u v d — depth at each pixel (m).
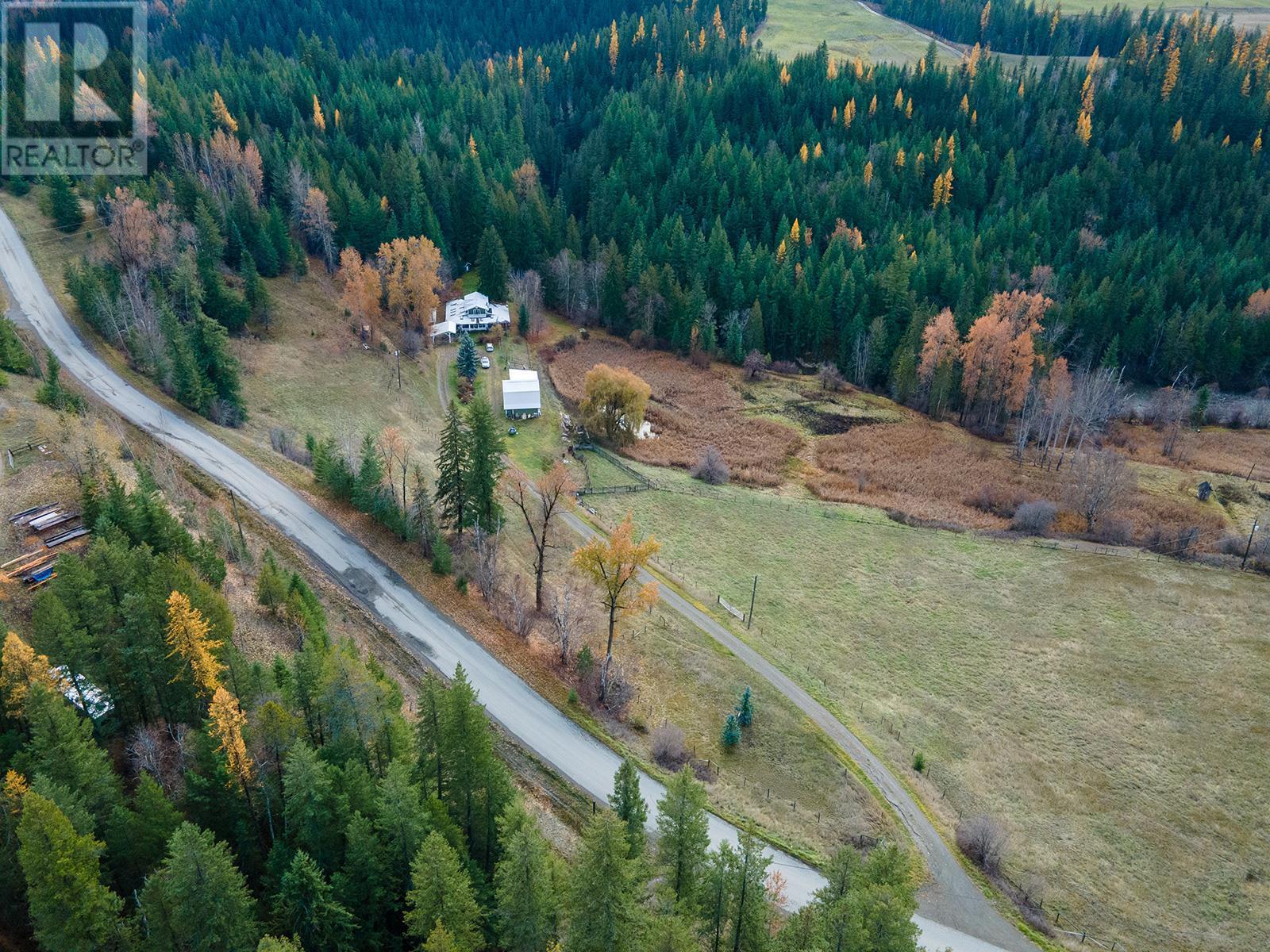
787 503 96.75
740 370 131.12
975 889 51.47
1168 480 104.94
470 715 42.94
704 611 76.38
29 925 36.91
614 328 141.12
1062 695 69.00
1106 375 118.31
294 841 41.09
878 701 67.38
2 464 66.00
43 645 43.84
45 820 32.97
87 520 57.69
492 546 77.06
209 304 106.31
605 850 34.78
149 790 38.81
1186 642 75.19
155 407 87.38
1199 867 54.62
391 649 64.12
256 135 143.50
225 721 39.62
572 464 100.81
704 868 40.09
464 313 130.00
